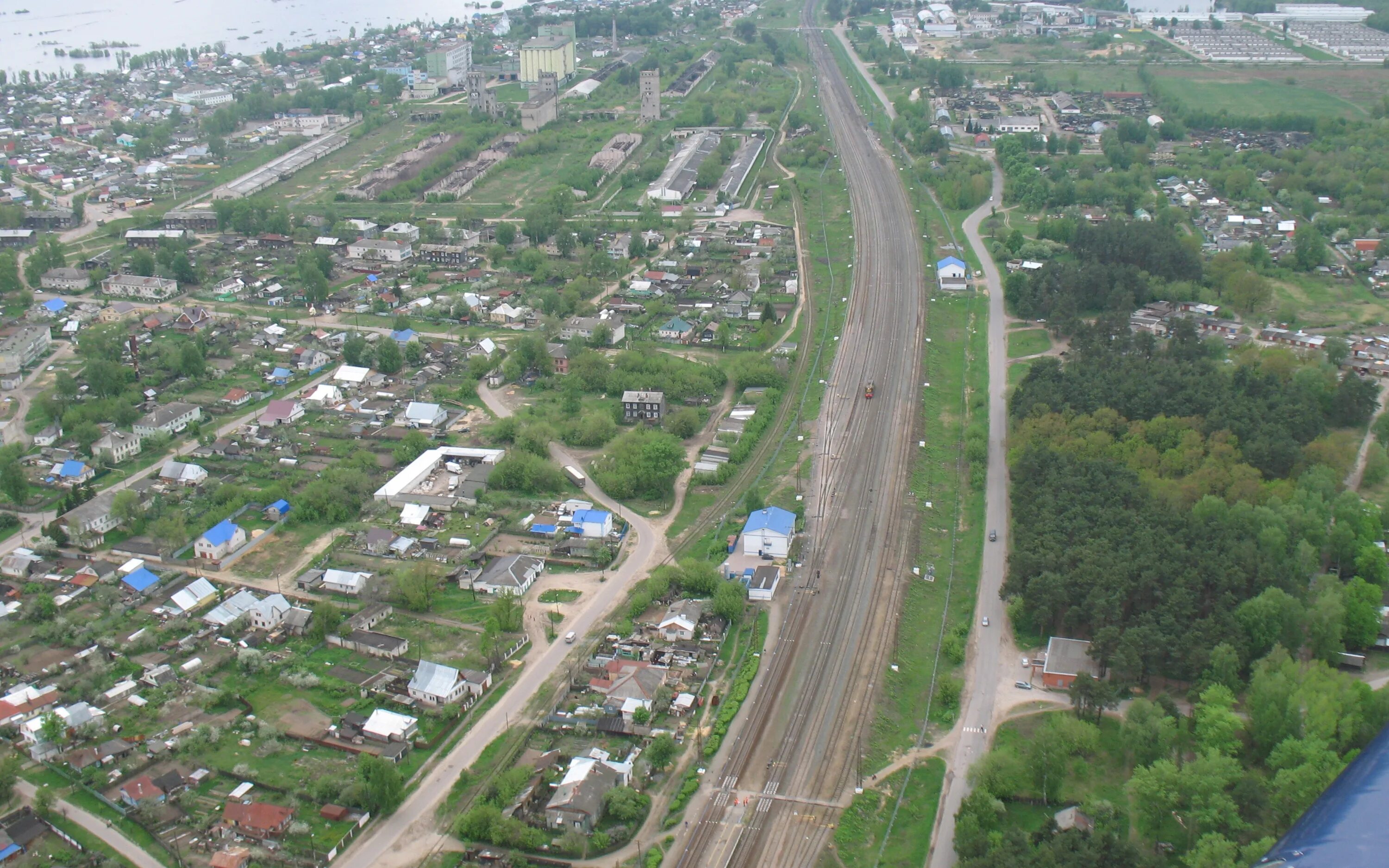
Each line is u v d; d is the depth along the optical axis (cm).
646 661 17825
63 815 14675
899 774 15400
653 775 15288
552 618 19025
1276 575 18175
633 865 13738
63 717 16125
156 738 16012
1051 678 17162
